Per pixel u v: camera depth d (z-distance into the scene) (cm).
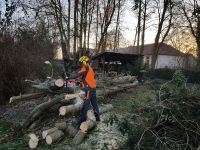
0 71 1017
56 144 616
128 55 2219
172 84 699
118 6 3031
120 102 1094
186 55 3478
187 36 3177
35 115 748
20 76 1053
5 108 984
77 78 714
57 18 2408
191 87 719
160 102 616
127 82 1520
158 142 554
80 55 2416
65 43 2450
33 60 1088
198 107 606
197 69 2758
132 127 603
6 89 1040
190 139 560
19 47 1054
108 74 1678
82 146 606
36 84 1002
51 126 744
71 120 763
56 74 1325
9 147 615
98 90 1058
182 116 585
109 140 639
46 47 1277
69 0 2525
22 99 903
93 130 702
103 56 2225
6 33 1052
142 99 1170
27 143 636
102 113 873
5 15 1157
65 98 793
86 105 692
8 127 770
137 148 546
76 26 2530
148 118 638
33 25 1481
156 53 3027
